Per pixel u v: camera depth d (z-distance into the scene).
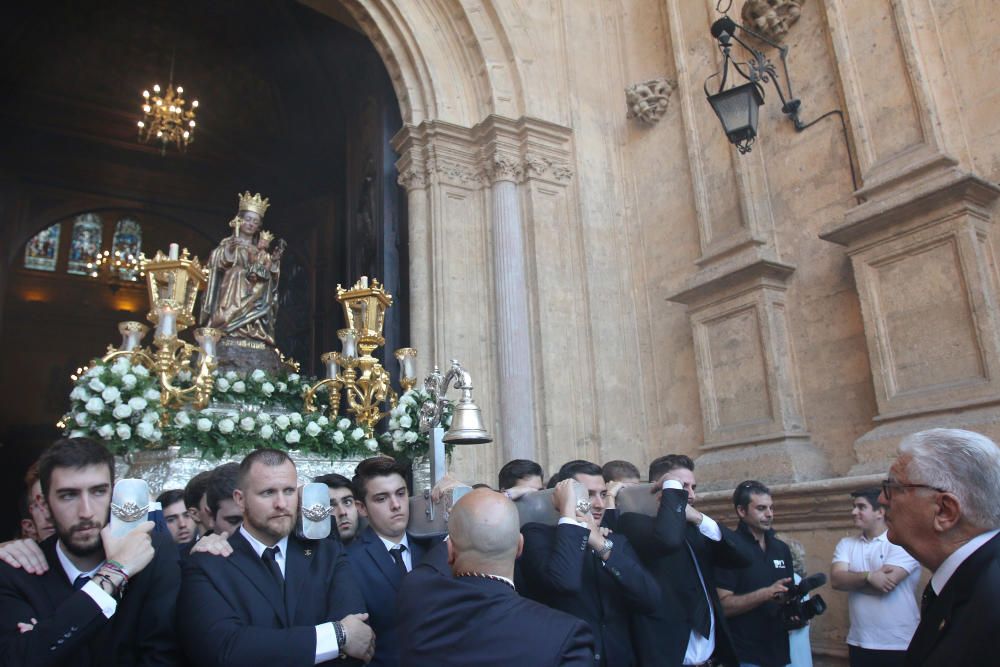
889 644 4.43
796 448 6.90
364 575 3.17
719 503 7.07
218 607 2.50
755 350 7.42
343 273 15.92
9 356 22.86
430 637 2.04
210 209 18.50
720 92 7.03
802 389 7.23
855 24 7.09
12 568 2.37
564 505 3.05
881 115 6.75
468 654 1.97
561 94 9.69
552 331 8.67
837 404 6.92
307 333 16.38
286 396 6.59
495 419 8.50
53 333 23.64
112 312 24.36
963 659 1.80
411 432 6.07
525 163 9.10
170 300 5.56
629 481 4.14
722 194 8.20
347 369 6.46
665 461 3.88
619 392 8.83
